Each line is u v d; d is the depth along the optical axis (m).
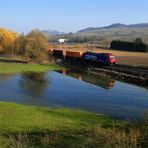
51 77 93.69
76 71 110.31
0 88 72.06
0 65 111.56
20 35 144.62
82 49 190.25
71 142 20.50
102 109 52.12
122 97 63.94
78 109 50.88
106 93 68.44
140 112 50.12
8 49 143.12
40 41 129.38
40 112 44.62
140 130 17.77
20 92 67.44
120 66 111.06
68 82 84.25
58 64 124.88
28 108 46.94
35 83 81.12
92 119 42.28
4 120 37.78
